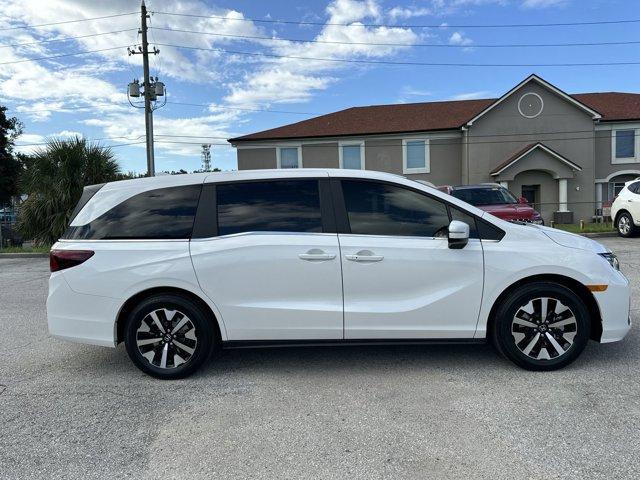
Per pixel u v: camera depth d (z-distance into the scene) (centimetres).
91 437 326
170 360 419
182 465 290
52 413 363
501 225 416
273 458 295
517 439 308
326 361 455
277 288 406
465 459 288
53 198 1672
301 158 2600
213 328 418
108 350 513
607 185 2652
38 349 523
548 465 279
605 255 419
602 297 406
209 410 361
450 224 391
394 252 404
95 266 410
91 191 441
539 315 409
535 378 400
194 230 414
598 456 287
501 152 2525
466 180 2534
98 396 392
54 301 416
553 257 403
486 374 412
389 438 314
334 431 325
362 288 406
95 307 411
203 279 405
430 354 466
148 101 2356
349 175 423
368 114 2828
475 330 411
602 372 408
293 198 419
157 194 426
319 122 2755
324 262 404
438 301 405
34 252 1595
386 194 420
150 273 405
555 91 2491
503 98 2486
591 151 2531
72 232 426
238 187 423
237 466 288
